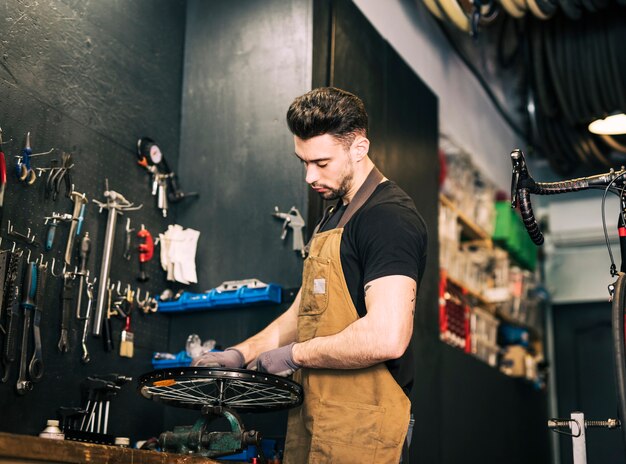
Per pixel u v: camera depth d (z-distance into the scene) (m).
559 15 5.21
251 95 3.62
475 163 5.78
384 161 4.07
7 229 2.70
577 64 5.22
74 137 3.07
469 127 6.03
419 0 5.23
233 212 3.49
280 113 3.53
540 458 6.24
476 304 5.90
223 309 3.32
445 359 4.59
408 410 2.21
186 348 3.29
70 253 2.94
